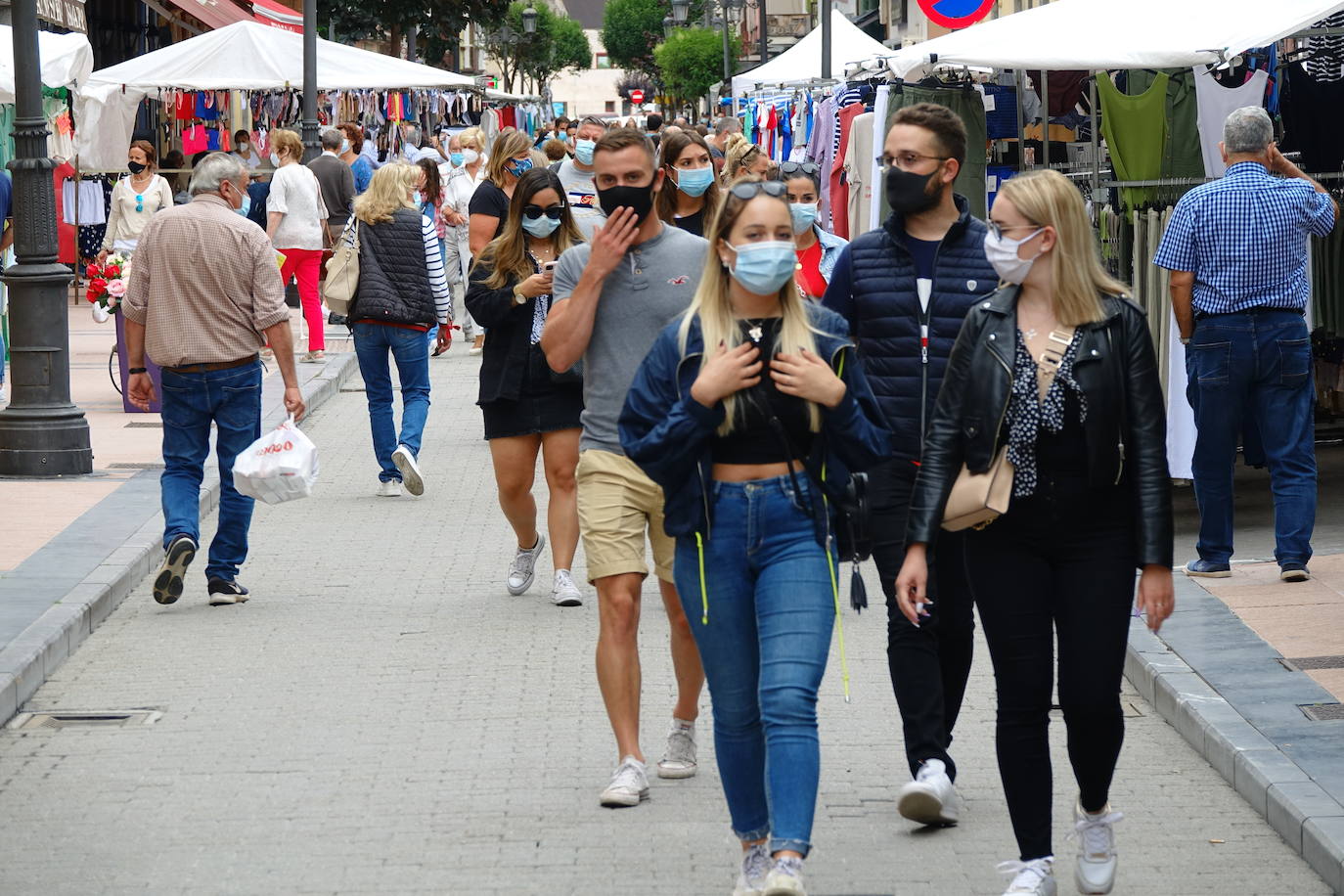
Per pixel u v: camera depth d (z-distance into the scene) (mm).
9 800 10281
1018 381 8070
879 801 10180
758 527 8133
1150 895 8664
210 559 15508
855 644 13906
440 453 24094
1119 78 19312
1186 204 15023
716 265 8164
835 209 23109
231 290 14969
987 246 8141
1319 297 18969
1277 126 20219
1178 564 15898
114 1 56156
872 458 8195
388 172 19984
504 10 89000
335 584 16266
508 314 14562
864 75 23375
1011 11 62438
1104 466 8008
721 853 9305
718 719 8367
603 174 10133
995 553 8281
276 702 12336
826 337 8180
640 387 8320
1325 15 16734
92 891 8812
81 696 12531
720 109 89000
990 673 13148
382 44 102000
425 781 10586
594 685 12781
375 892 8773
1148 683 12250
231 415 15188
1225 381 14969
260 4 50688
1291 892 8695
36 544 16828
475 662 13406
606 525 10172
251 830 9719
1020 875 8234
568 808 10070
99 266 26375
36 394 21062
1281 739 10531
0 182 23203
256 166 47500
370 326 20156
